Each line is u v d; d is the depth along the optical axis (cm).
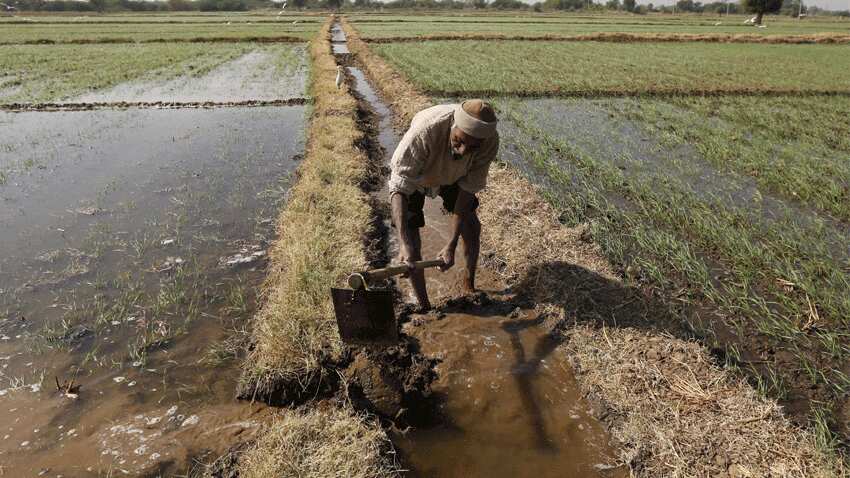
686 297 429
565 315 386
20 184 673
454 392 325
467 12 9131
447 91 1330
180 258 486
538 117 1076
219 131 966
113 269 463
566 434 296
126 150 835
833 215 599
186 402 312
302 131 967
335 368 330
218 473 261
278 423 280
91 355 348
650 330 367
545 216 548
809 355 364
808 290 427
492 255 483
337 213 545
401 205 328
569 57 2173
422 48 2434
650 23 5556
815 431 285
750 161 774
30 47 2625
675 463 268
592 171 729
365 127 980
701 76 1664
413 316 397
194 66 1903
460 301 409
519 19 5925
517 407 314
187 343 366
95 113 1125
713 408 298
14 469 262
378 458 268
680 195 639
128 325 384
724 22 6288
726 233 528
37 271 455
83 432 286
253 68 1875
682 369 328
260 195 646
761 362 357
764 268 477
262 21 5206
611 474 271
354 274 284
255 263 480
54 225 551
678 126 1005
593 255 468
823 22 7419
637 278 451
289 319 357
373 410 303
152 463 268
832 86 1508
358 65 2005
